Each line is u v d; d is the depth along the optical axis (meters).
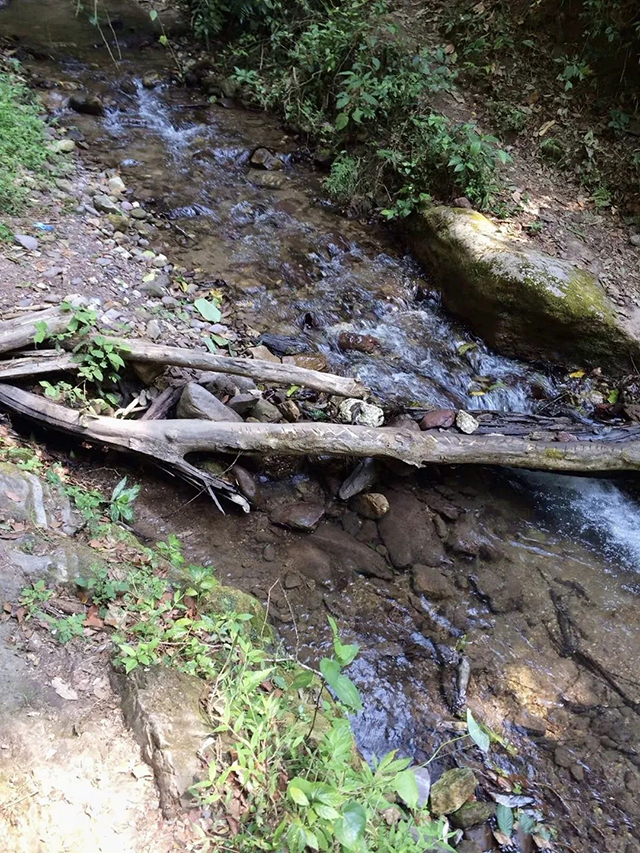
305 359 4.64
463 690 3.24
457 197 5.96
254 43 7.86
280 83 7.32
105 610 2.77
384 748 2.99
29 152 5.49
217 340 4.57
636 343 4.98
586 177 6.34
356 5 6.83
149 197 5.82
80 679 2.51
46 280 4.41
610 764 3.03
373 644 3.39
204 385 4.20
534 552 3.97
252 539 3.77
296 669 3.10
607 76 6.59
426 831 2.33
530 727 3.14
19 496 3.11
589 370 5.22
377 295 5.54
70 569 2.86
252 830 2.15
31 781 2.15
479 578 3.77
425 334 5.36
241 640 2.75
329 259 5.78
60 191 5.40
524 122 6.65
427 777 2.83
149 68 7.59
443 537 3.92
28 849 1.98
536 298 4.96
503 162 6.29
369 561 3.77
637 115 6.42
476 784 2.85
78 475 3.70
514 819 2.77
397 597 3.63
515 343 5.26
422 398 4.74
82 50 7.61
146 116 6.92
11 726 2.28
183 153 6.54
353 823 1.94
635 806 2.89
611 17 6.41
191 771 2.24
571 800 2.89
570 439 4.34
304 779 2.09
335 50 6.78
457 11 7.41
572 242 5.75
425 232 5.82
